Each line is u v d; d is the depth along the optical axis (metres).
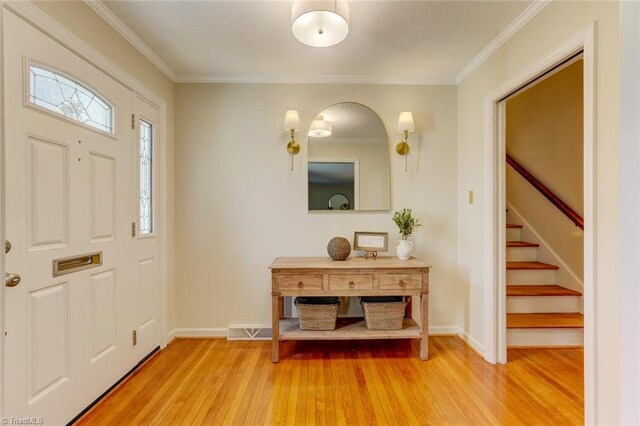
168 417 1.73
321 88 2.90
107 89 1.95
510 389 2.00
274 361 2.37
